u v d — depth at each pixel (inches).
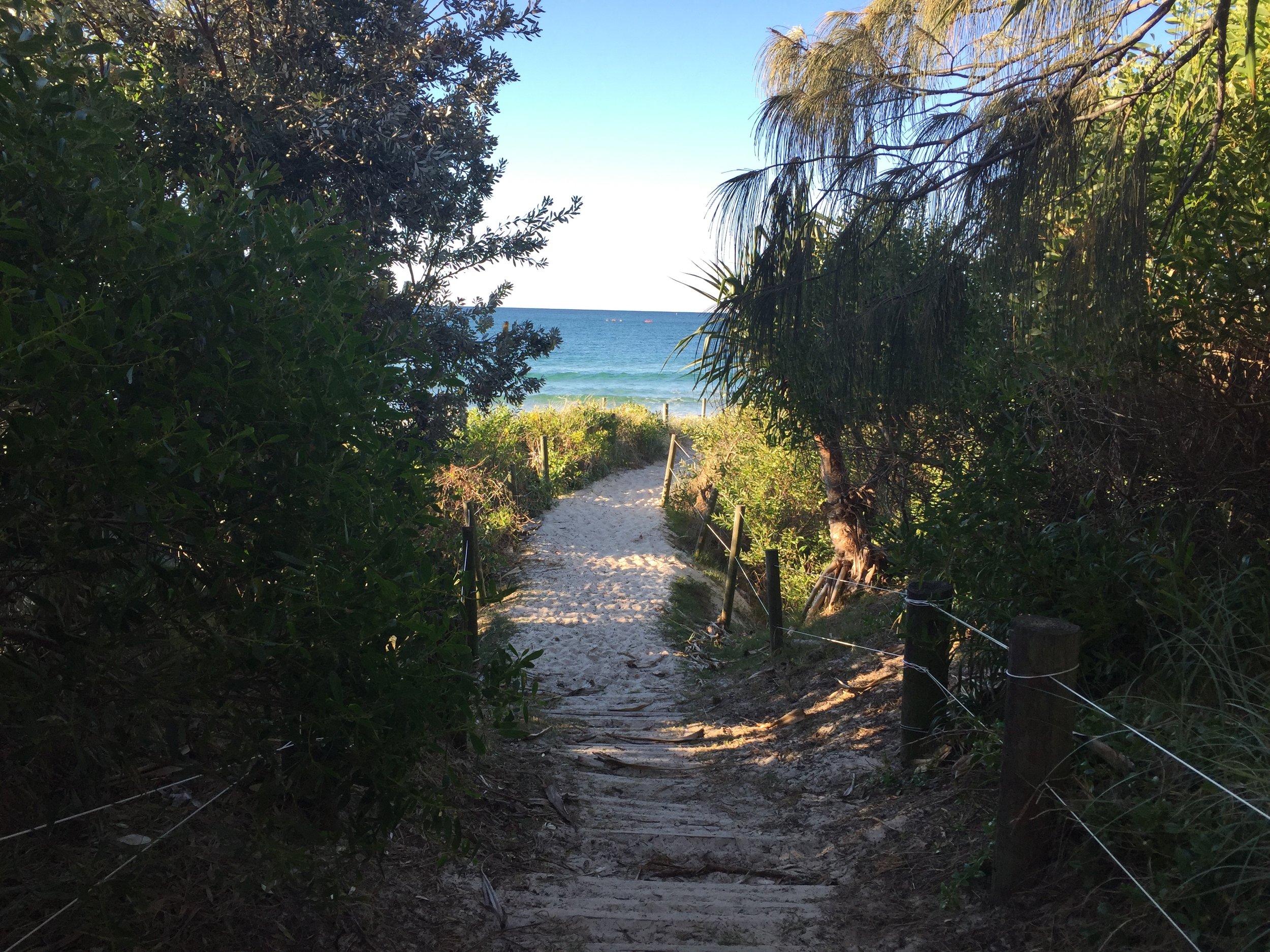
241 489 88.2
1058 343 135.6
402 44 271.4
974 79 128.0
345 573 87.8
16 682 77.7
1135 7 114.0
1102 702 127.2
